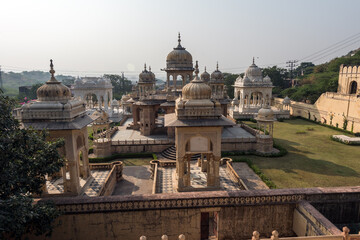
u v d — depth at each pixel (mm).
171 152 29562
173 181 20828
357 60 73625
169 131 32906
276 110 57031
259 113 32562
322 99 48812
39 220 10625
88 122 18672
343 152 31125
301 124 49375
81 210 12695
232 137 32781
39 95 16969
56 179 20234
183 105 17562
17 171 10836
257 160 28422
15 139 11195
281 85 88312
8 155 10703
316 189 13859
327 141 36344
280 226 13594
